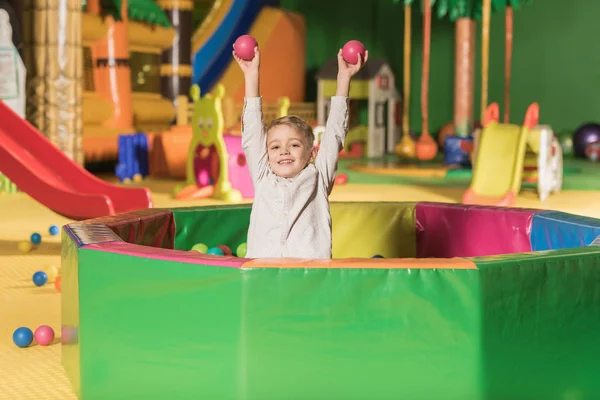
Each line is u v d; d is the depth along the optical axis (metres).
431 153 12.78
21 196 9.09
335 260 2.41
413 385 2.36
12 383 2.99
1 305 4.20
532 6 15.93
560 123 15.97
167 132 11.03
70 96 9.60
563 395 2.50
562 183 9.95
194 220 3.93
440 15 12.77
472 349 2.35
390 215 4.21
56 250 5.79
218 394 2.41
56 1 9.44
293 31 15.24
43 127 9.52
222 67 14.46
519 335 2.41
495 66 16.33
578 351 2.51
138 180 11.13
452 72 16.56
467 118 12.95
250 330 2.36
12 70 9.38
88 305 2.65
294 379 2.37
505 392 2.40
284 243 2.93
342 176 10.51
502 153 8.47
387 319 2.35
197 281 2.41
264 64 14.56
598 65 15.60
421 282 2.34
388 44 16.91
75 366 2.83
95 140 11.05
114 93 11.68
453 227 4.04
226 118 11.94
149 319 2.51
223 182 8.94
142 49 12.82
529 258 2.44
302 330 2.36
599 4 15.50
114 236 2.86
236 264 2.37
